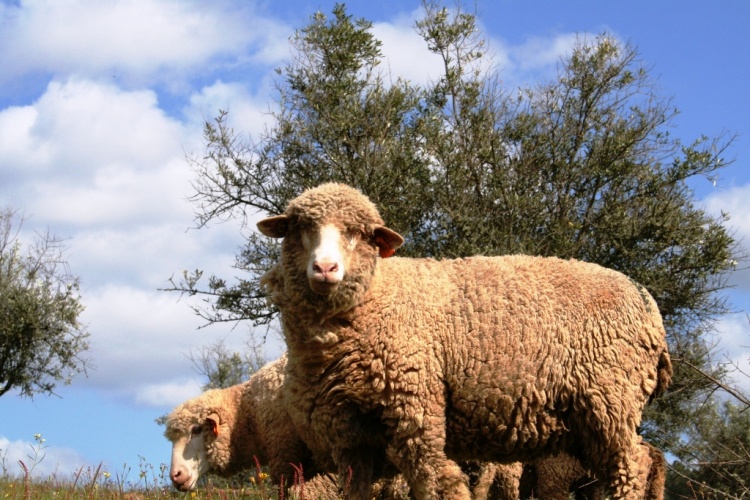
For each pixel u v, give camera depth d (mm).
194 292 13719
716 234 13578
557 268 6359
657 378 6512
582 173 14305
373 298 5918
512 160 14297
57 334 21359
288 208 6012
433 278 6223
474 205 13719
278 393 9492
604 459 6133
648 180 14188
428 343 5922
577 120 14969
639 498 6090
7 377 21172
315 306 5816
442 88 14406
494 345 5973
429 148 13812
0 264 21531
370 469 6062
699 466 9906
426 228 13539
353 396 5836
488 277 6211
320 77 14102
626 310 6219
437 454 5812
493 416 5984
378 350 5812
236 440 10195
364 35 13984
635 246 13750
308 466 9367
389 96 13461
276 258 13898
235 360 19750
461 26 14758
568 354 6051
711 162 13969
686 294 13547
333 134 13273
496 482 9789
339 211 5871
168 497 7703
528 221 13758
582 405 6059
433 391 5875
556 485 9656
